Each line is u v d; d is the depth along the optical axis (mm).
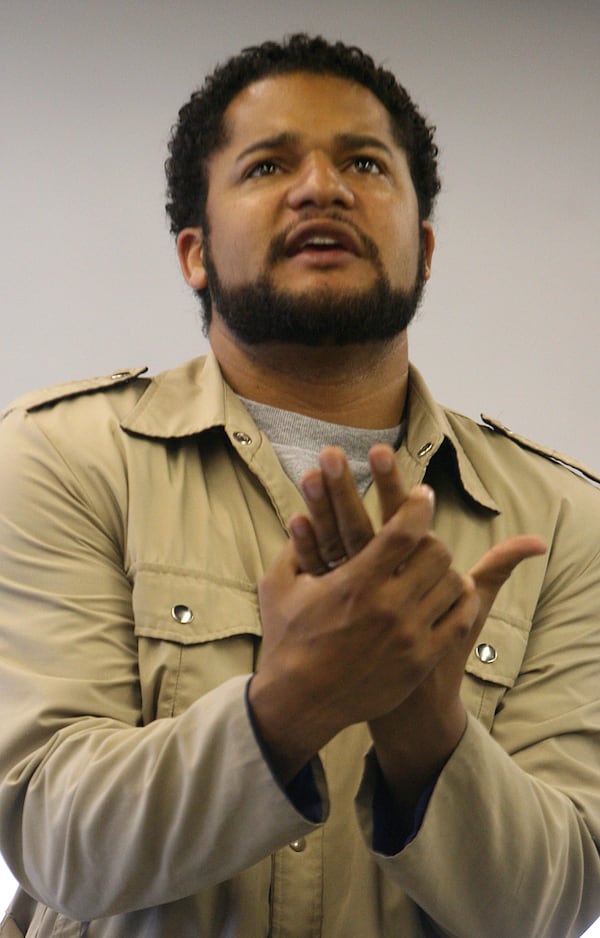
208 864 2287
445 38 5254
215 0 5156
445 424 3102
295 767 2232
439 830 2334
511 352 4977
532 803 2438
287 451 3002
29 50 4988
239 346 3072
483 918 2438
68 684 2566
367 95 3145
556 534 3041
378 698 2178
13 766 2516
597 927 3908
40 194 4879
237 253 2967
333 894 2580
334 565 2182
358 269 2914
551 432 4934
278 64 3162
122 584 2762
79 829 2348
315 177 2920
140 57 5055
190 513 2820
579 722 2775
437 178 3580
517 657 2848
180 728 2289
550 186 5156
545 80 5254
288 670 2154
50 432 2900
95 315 4820
